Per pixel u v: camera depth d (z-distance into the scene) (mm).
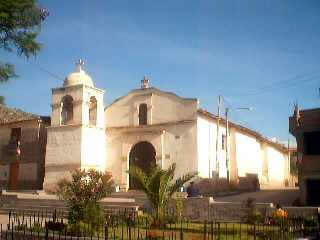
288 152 51719
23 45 15156
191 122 30438
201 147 30656
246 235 13727
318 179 22828
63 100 33562
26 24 15070
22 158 35156
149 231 14195
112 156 33312
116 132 33500
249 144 40406
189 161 30000
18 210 24453
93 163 32281
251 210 18000
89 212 14766
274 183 46656
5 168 36000
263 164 44344
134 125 32750
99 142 33125
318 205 22438
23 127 35719
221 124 34469
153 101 32312
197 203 19766
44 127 35062
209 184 30625
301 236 12328
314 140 23578
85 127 31953
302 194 23094
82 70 34344
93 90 33281
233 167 35812
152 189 17766
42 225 15727
